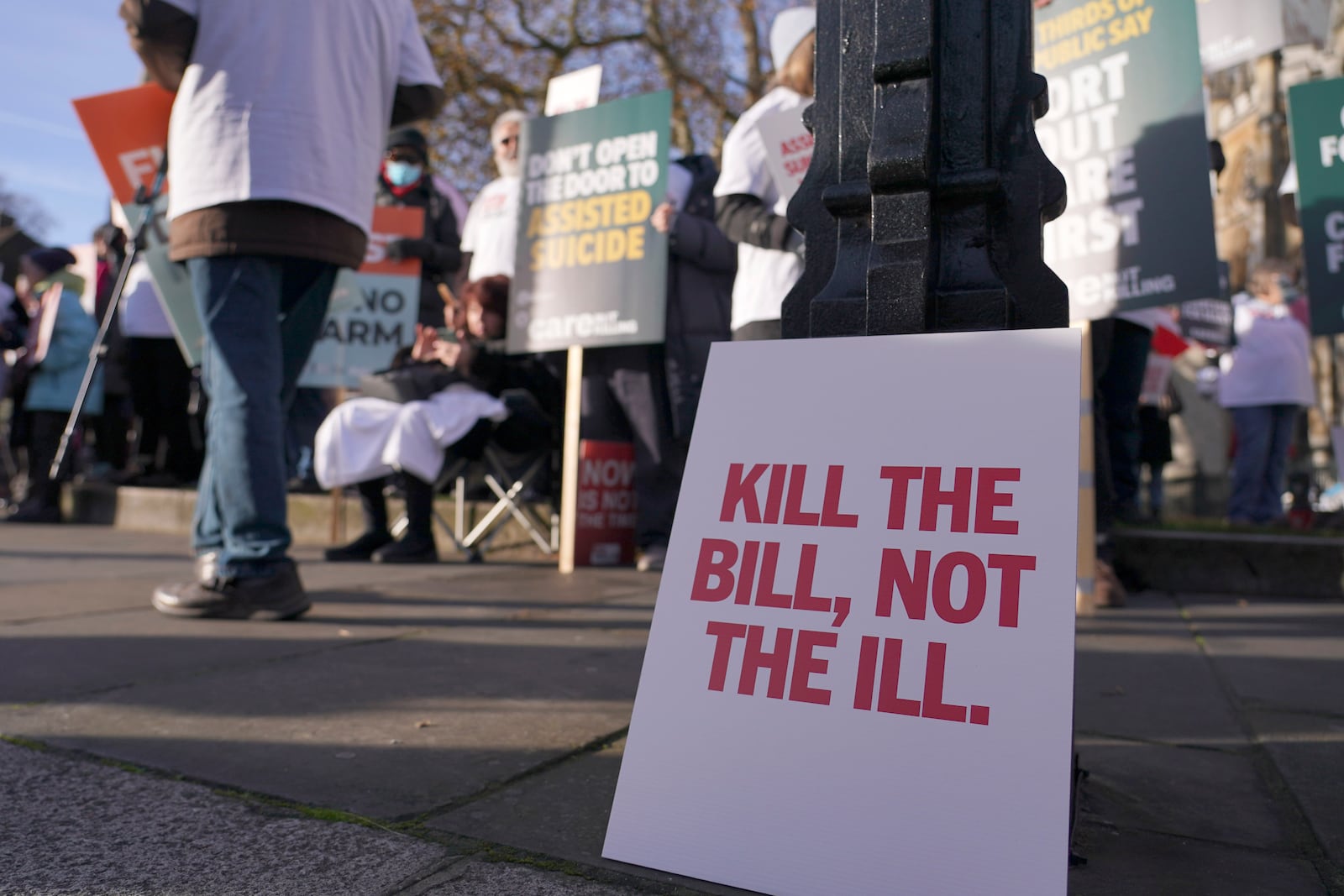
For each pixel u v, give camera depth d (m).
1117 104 3.51
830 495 1.33
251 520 2.95
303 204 2.84
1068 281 3.63
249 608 2.94
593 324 4.49
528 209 4.70
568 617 3.15
